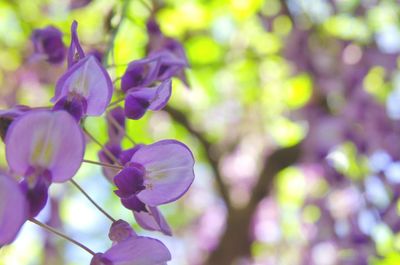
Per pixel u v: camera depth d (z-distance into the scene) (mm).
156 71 1949
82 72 1594
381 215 5398
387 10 6262
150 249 1557
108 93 1591
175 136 7684
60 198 6109
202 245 8242
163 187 1669
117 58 3654
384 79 6262
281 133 7719
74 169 1420
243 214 7164
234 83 7574
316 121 6113
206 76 7289
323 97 6227
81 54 1638
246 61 7293
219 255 7148
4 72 6418
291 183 7832
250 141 7723
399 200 5418
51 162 1418
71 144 1415
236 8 6305
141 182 1659
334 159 5863
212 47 6977
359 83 6031
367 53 6152
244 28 7055
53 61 2453
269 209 7418
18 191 1233
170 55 2049
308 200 6117
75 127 1413
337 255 5707
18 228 1243
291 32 6332
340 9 6141
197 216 8516
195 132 7332
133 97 1786
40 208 1409
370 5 6117
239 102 7781
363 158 5730
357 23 6227
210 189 8711
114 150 1967
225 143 7730
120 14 2760
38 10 5797
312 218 6219
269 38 7074
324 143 5883
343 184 5816
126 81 1933
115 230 1674
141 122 6652
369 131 5785
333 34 6297
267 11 6539
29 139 1402
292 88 7285
